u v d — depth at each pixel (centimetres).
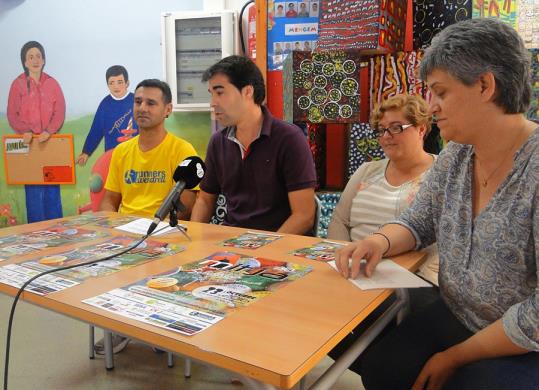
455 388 102
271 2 264
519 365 97
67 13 348
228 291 101
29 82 363
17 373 209
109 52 346
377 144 230
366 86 252
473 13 218
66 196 374
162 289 102
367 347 121
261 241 147
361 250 120
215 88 195
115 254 130
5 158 378
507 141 106
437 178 128
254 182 205
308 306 94
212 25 305
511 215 102
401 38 250
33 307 284
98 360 222
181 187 152
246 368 71
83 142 363
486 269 107
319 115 235
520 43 101
